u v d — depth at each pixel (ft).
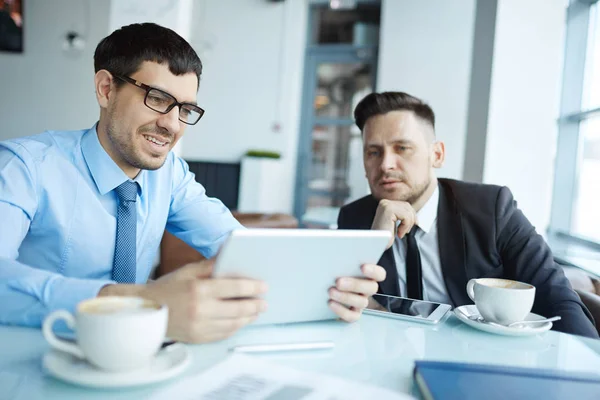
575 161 13.79
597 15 13.20
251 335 2.45
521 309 2.72
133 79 3.69
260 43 19.61
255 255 2.25
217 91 20.02
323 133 19.77
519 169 13.00
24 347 2.04
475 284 2.90
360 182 19.44
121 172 3.92
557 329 3.35
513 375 1.84
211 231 4.51
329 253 2.46
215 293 2.20
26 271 2.42
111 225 3.94
